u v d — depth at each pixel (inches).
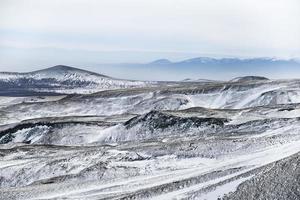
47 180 2140.7
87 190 1786.4
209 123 3452.3
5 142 4188.0
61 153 2891.2
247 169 1525.6
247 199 1176.2
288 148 2004.2
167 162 2231.8
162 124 3646.7
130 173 2100.1
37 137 4087.1
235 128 3233.3
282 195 1143.0
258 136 2608.3
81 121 4308.6
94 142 3762.3
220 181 1365.7
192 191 1339.8
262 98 5610.2
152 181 1797.5
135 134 3681.1
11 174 2468.0
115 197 1512.1
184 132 3476.9
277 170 1318.9
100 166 2198.6
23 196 1791.3
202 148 2326.5
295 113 3654.0
